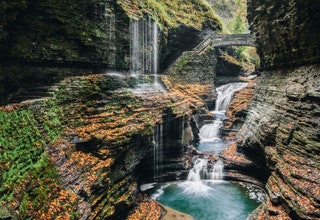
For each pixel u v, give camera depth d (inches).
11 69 585.9
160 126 818.2
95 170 520.7
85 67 759.1
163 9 1413.6
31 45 616.7
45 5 633.0
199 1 1820.9
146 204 658.2
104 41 804.6
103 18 794.8
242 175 840.3
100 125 609.3
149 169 817.5
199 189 782.5
